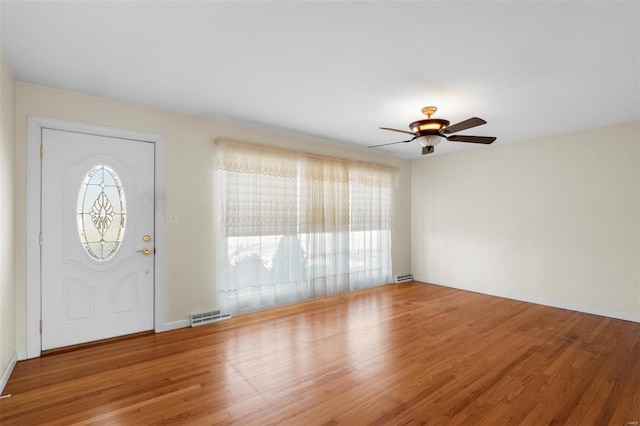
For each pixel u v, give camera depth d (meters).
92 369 2.54
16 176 2.64
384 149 5.23
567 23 1.86
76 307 2.96
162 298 3.38
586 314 4.00
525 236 4.61
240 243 3.88
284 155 4.23
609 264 3.91
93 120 3.00
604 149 3.93
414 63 2.36
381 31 1.96
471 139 3.20
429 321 3.73
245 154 3.88
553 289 4.35
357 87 2.79
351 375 2.47
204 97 3.04
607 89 2.80
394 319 3.80
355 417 1.96
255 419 1.94
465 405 2.09
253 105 3.25
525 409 2.05
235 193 3.81
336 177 4.87
